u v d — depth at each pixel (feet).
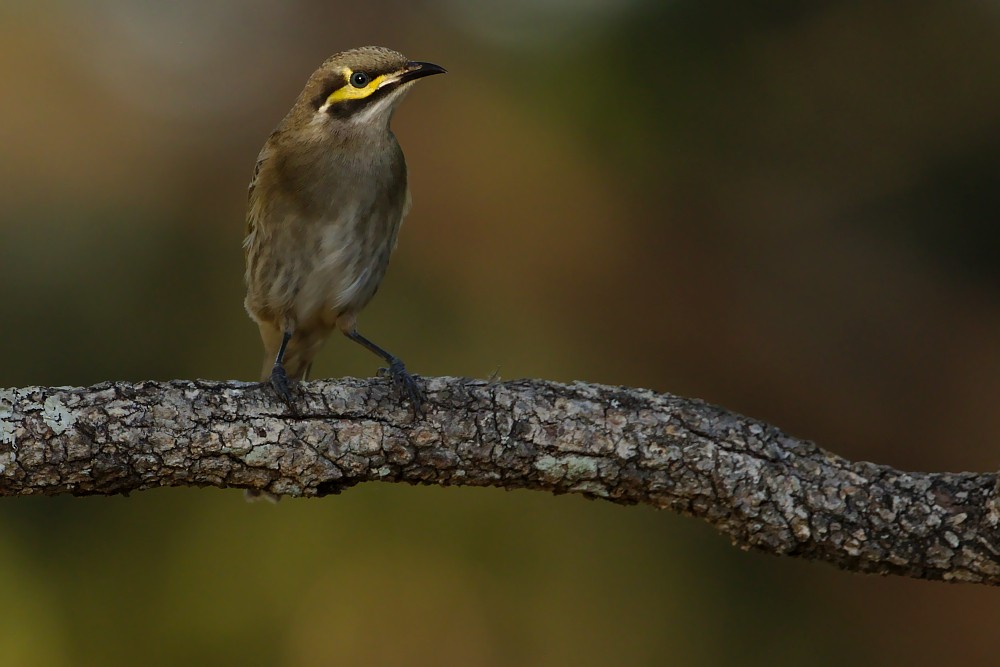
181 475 24.41
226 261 41.06
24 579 36.99
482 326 41.83
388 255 33.09
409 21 44.16
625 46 43.68
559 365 41.88
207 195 41.86
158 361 39.83
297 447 24.41
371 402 24.68
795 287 44.21
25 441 23.68
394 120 43.14
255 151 42.45
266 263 32.35
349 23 44.27
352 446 24.48
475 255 42.68
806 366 43.73
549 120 43.39
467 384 25.00
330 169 31.55
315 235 31.78
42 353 39.09
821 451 24.17
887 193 44.60
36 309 39.42
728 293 43.80
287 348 33.32
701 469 24.00
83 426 23.90
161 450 24.12
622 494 24.56
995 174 44.34
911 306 43.83
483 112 43.29
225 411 24.44
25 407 23.91
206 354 40.19
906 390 43.42
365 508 40.37
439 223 42.75
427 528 40.52
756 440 24.17
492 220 42.75
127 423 24.04
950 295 44.27
